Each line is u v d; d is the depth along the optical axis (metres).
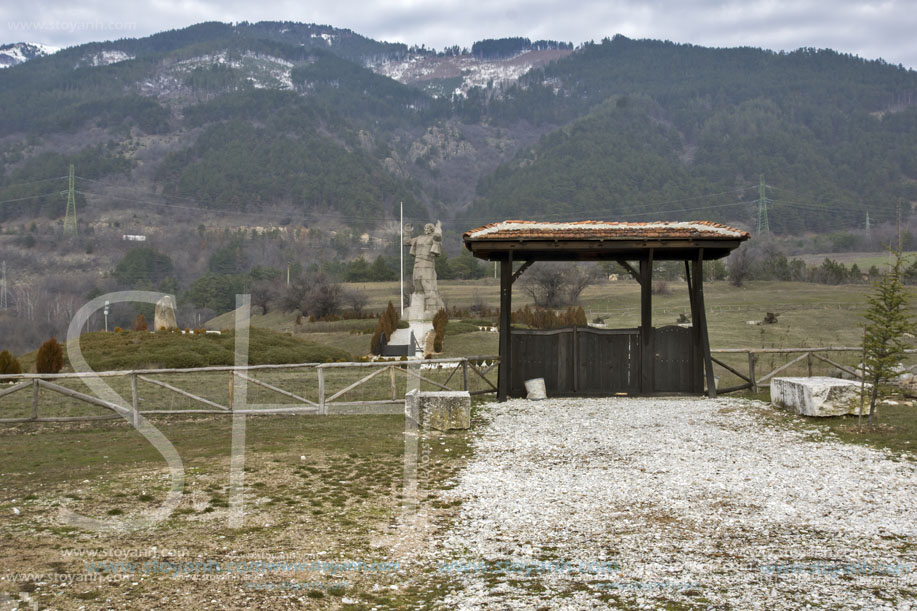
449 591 6.38
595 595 6.28
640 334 17.58
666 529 8.05
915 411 15.07
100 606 5.90
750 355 18.22
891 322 13.22
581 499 9.20
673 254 18.27
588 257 18.67
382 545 7.54
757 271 89.31
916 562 7.00
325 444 12.56
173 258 132.12
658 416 14.69
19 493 9.25
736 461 11.05
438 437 13.18
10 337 60.78
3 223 167.38
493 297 82.88
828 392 14.23
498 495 9.40
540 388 17.30
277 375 25.30
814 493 9.33
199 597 6.14
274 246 158.88
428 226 52.34
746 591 6.34
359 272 113.69
